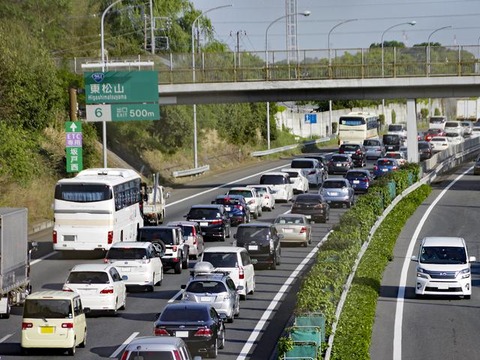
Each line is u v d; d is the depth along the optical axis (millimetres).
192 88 80438
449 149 110375
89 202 52812
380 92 83688
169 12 126188
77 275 38719
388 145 128125
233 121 127750
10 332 36062
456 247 45344
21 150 69312
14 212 38594
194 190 89750
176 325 30984
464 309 42469
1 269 37344
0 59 71438
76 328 32562
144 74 70188
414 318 40469
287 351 28766
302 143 144625
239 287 39969
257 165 119750
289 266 52562
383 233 60875
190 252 54406
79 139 67438
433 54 81562
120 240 54906
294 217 59719
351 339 33031
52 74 77062
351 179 86562
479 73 81188
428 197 82625
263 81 80812
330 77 81375
